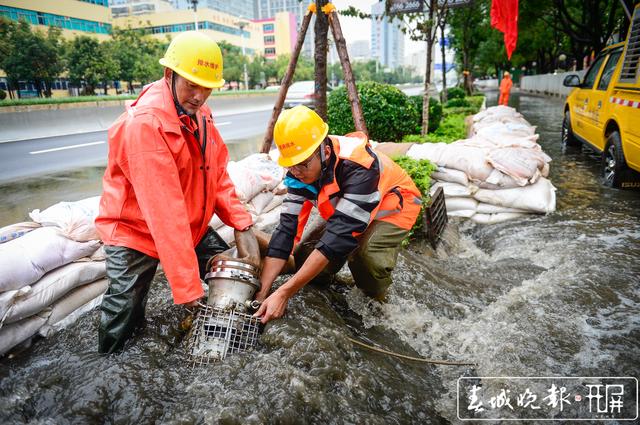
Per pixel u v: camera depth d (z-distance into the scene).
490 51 35.66
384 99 7.14
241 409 1.88
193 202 2.47
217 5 129.00
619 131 6.00
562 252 4.01
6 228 2.77
